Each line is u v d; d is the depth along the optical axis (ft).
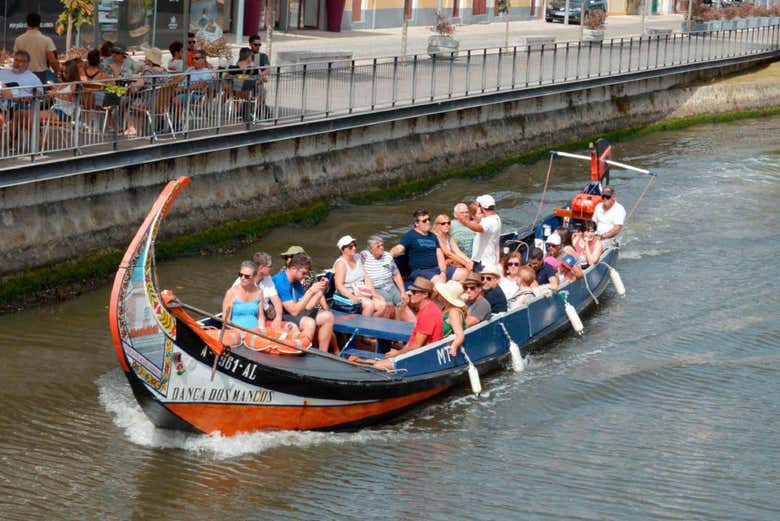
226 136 102.12
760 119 199.52
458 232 88.07
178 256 99.14
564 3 301.43
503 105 150.92
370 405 66.90
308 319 67.82
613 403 71.67
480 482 60.18
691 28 268.00
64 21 123.44
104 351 76.74
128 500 56.95
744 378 75.92
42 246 87.76
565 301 84.48
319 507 57.06
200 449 62.64
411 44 217.36
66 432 63.98
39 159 84.99
